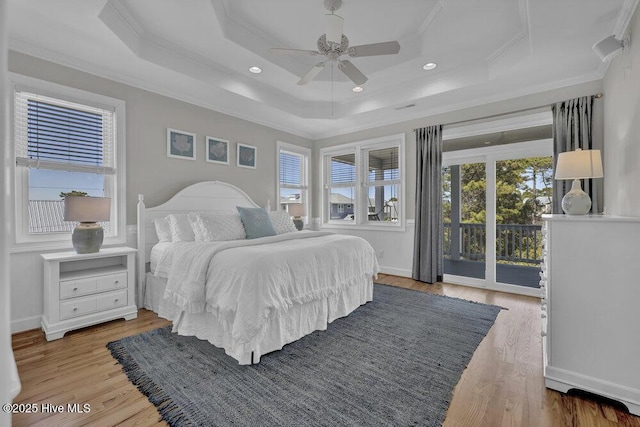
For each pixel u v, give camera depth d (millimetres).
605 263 1669
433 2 2510
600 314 1680
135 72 3088
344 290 2902
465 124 4004
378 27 2867
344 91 4160
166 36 2793
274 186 4969
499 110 3727
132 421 1519
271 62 3262
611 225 1650
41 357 2131
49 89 2703
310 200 5668
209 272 2270
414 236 4383
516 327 2680
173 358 2109
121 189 3152
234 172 4332
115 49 2664
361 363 2062
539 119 3459
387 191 4910
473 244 4203
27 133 2654
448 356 2164
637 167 2045
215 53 3082
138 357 2119
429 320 2840
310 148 5664
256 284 2025
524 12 2461
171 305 2816
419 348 2281
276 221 3760
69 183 2906
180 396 1704
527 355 2184
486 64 3287
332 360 2098
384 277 4574
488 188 4000
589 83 3156
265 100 4023
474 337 2473
